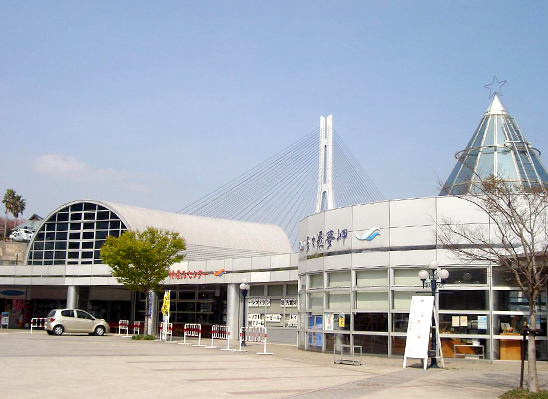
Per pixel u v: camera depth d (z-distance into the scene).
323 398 14.65
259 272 40.78
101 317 52.72
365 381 18.47
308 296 31.44
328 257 29.53
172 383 16.58
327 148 52.66
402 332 26.19
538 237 21.78
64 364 20.50
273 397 14.51
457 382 18.61
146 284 40.09
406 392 16.16
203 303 47.31
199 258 56.06
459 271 25.53
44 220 53.88
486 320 24.89
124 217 51.09
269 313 40.41
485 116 33.16
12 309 53.81
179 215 58.91
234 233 61.28
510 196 19.20
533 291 16.17
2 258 65.44
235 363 23.47
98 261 51.62
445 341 25.38
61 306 53.75
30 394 13.74
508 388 17.28
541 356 24.72
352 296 27.95
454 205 25.72
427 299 23.47
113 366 20.48
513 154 30.92
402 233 26.73
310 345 30.84
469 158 31.69
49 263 53.25
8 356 22.66
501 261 17.14
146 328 40.06
